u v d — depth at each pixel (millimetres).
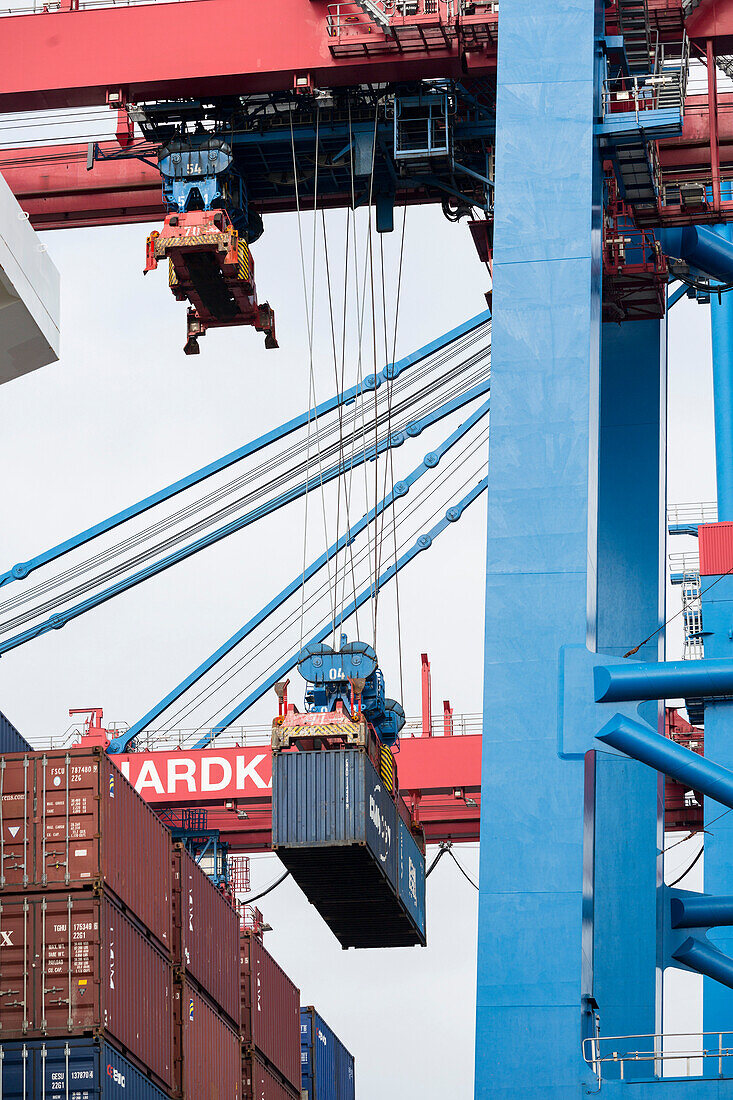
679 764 44000
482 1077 41750
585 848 44219
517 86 49688
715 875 59281
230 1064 68250
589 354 46875
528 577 45250
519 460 46156
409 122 63125
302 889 63750
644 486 59906
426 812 84688
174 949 62656
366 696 63406
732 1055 41344
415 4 59188
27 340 41719
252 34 61125
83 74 61625
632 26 55188
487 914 42781
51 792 55781
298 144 64625
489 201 65375
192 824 85500
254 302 67562
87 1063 53000
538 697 44438
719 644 65562
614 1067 52750
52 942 54219
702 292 65750
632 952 54094
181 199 63812
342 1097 90562
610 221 58688
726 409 69375
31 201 67438
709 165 60906
